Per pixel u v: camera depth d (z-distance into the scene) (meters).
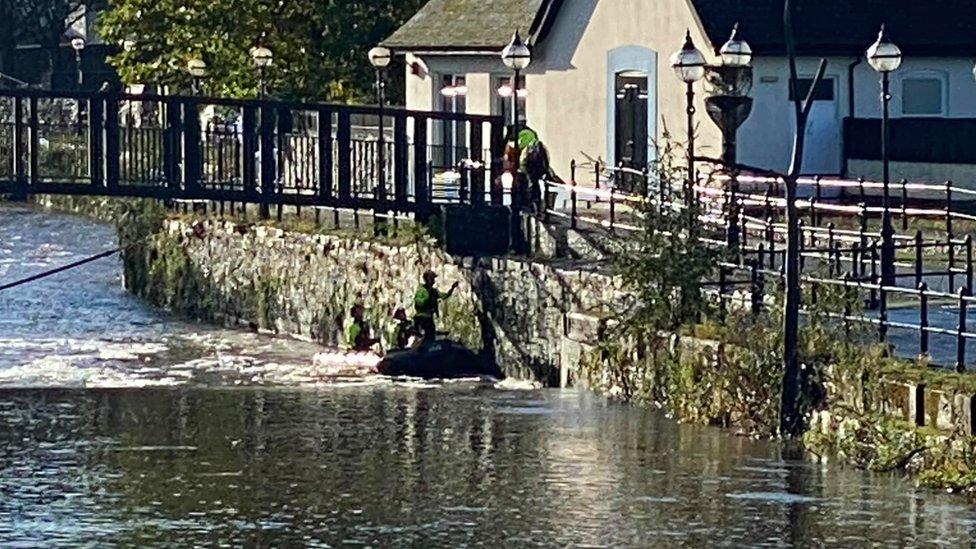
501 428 30.14
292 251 46.34
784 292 27.83
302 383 37.53
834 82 44.41
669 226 31.08
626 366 32.09
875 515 23.62
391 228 43.25
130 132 41.91
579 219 39.16
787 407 27.34
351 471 27.09
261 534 23.59
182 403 33.69
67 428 30.77
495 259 38.25
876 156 43.88
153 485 26.20
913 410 25.03
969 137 42.75
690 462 26.80
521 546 22.95
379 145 42.03
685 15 44.34
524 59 40.47
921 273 30.31
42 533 23.64
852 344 26.61
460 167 41.31
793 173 26.95
